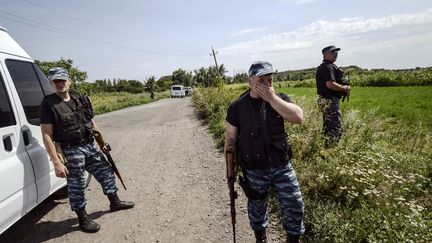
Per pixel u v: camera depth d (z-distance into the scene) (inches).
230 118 97.7
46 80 168.2
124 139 373.1
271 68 83.2
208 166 230.7
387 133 234.2
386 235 105.8
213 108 485.7
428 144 212.7
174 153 283.1
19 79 138.7
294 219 97.3
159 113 700.0
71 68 967.6
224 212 152.3
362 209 121.3
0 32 136.5
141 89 2940.5
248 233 131.3
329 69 194.2
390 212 118.6
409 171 164.1
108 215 156.9
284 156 94.0
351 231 109.7
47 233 140.6
